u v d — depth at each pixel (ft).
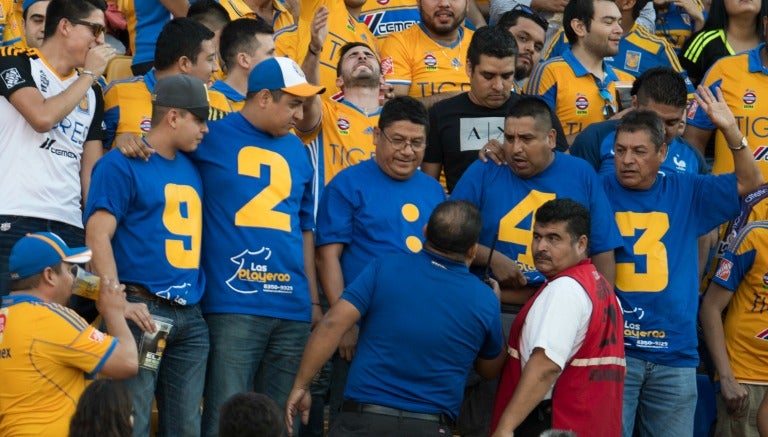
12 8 91.56
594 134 80.69
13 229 69.67
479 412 73.97
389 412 61.67
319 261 71.67
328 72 90.43
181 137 64.34
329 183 72.59
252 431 49.39
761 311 81.82
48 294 58.80
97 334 58.34
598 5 91.30
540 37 96.43
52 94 72.02
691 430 75.31
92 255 61.67
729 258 82.28
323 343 62.59
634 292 74.13
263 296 66.69
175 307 63.93
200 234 65.67
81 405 49.52
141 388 61.72
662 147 74.28
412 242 71.00
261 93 67.21
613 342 64.28
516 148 71.26
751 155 73.92
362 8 101.96
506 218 72.13
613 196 75.56
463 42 94.68
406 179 72.38
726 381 81.61
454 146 79.97
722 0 103.14
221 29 81.66
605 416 63.72
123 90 77.00
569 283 63.41
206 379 66.69
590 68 92.43
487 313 63.21
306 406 65.10
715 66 94.12
